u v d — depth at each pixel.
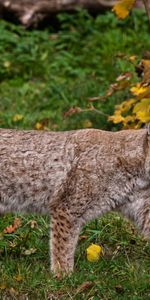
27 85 16.97
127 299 9.92
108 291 10.10
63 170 10.56
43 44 18.50
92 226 11.90
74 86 16.69
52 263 10.59
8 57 17.92
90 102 15.65
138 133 10.72
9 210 10.95
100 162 10.48
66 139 10.67
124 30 19.42
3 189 10.73
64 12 19.69
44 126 14.93
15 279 10.23
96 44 18.72
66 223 10.50
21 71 17.70
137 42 18.64
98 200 10.54
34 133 10.80
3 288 10.06
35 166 10.62
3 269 10.59
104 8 19.97
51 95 16.64
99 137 10.65
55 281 10.22
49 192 10.66
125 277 10.52
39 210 10.90
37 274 10.45
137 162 10.58
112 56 17.41
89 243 11.55
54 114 15.69
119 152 10.57
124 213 10.91
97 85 16.56
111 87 13.89
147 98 11.83
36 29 19.56
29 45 18.27
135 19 19.41
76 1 19.72
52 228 10.58
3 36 18.39
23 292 10.05
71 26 19.45
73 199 10.46
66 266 10.57
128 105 13.31
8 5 19.31
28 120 15.40
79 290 10.02
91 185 10.45
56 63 17.88
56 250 10.55
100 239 11.69
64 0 19.61
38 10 19.45
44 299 9.95
